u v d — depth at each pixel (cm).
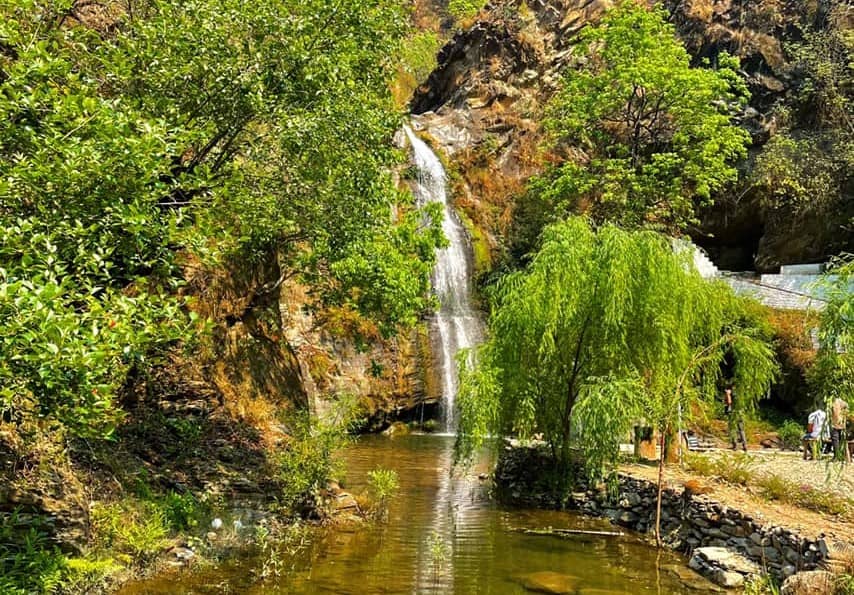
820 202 2478
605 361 1253
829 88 2597
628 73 2498
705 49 3028
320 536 975
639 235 1283
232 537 901
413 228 1577
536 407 1292
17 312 427
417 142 3419
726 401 1552
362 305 1374
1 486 645
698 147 2519
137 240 611
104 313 505
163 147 630
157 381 1063
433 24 5406
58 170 549
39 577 604
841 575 682
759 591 743
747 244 2892
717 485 1105
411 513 1154
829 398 720
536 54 3747
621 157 2859
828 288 727
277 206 1023
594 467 1139
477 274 3111
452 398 2672
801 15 2859
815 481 1070
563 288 1224
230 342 1235
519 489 1316
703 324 1312
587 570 854
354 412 1614
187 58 923
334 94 1040
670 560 915
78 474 812
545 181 2912
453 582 784
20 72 610
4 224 539
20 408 593
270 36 973
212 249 724
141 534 780
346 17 1071
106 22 1130
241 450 1094
